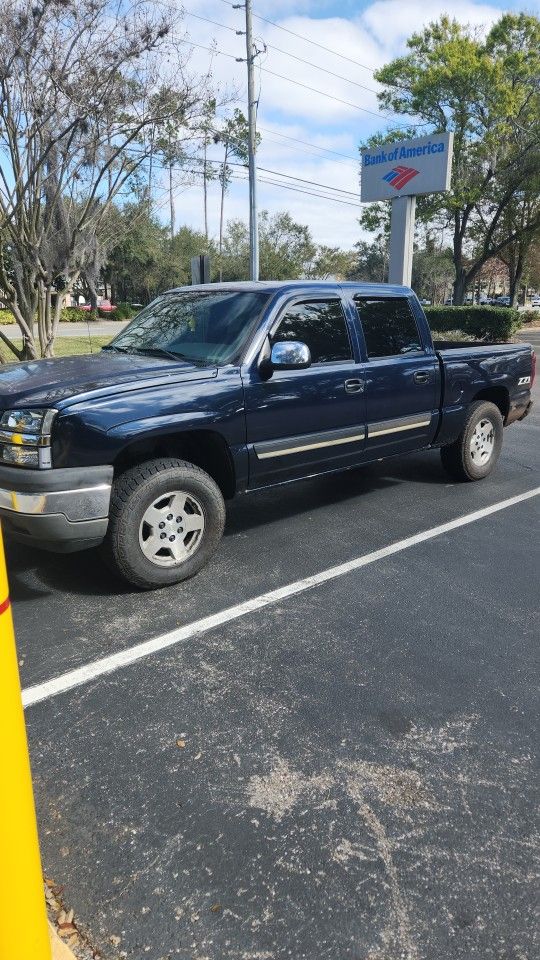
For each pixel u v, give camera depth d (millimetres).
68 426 3502
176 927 1941
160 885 2074
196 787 2477
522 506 5801
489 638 3566
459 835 2285
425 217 32656
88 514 3582
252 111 23328
